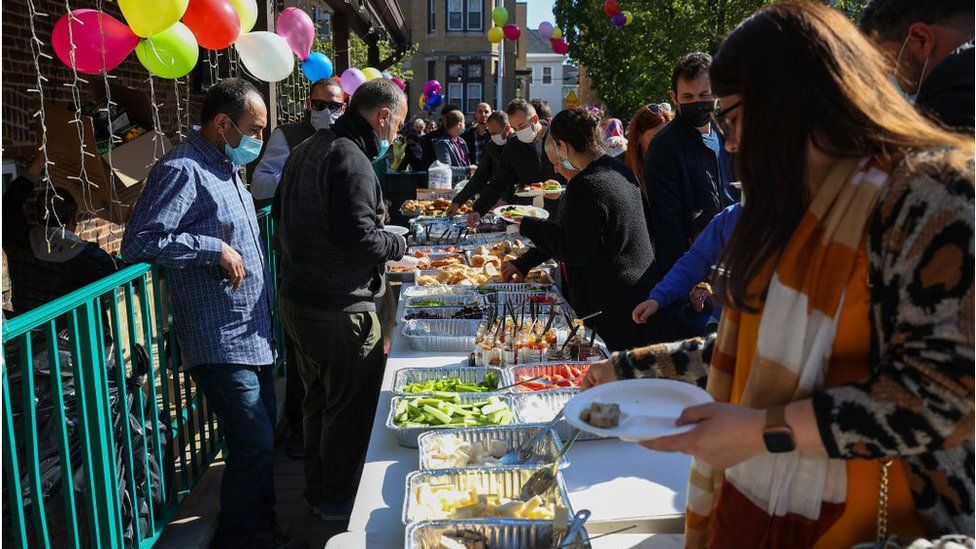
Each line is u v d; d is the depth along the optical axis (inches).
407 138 469.7
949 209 36.8
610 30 866.8
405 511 66.6
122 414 100.9
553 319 123.7
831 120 40.3
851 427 38.7
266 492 116.6
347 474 126.2
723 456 42.4
